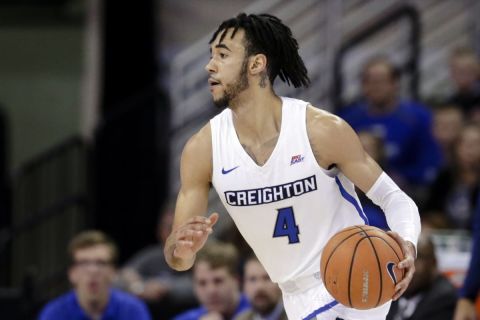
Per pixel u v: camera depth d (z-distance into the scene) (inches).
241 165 366.0
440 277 506.6
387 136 766.5
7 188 836.0
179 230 344.5
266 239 373.4
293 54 375.6
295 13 918.4
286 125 366.0
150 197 872.3
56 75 975.0
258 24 369.4
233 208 371.2
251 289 534.6
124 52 926.4
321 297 371.6
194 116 894.4
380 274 335.9
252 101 367.9
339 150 361.1
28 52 977.5
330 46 890.7
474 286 493.0
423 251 495.5
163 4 945.5
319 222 368.2
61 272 838.5
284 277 380.5
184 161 375.9
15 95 977.5
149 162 871.7
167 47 944.3
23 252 879.1
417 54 851.4
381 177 363.3
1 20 978.1
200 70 904.9
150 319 631.8
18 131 974.4
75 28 967.6
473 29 915.4
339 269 338.6
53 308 598.5
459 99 800.9
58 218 893.8
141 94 924.0
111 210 867.4
